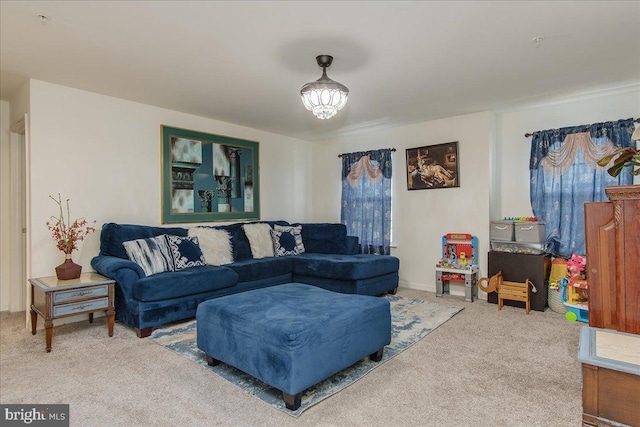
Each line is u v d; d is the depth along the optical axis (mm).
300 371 1893
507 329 3154
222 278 3570
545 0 2059
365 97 3811
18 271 3805
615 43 2609
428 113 4430
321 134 5629
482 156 4328
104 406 1917
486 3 2084
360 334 2289
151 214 4035
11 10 2123
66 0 2023
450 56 2811
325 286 4234
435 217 4719
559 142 3912
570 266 3471
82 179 3525
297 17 2219
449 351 2662
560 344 2797
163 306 3098
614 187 1081
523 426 1746
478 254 4348
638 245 1057
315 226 5148
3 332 3105
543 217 4016
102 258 3365
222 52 2709
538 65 3002
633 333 1066
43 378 2232
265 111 4312
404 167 5027
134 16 2199
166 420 1794
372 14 2193
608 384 885
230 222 4859
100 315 3562
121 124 3803
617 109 3656
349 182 5484
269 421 1791
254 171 5203
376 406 1931
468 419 1807
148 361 2492
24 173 3760
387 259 4395
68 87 3438
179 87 3467
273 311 2234
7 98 3770
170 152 4207
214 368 2387
